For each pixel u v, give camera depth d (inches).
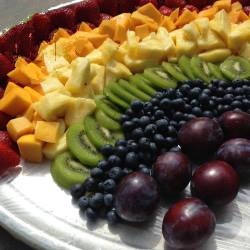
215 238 19.6
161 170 20.2
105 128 23.5
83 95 25.1
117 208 19.4
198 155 22.0
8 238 23.3
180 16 29.8
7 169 22.7
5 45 27.5
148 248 19.3
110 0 30.9
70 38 28.3
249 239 19.6
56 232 20.0
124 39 28.7
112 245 19.5
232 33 27.7
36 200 21.5
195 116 23.4
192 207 18.4
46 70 26.6
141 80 25.6
